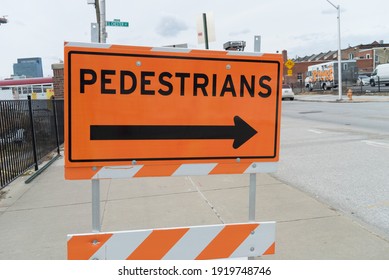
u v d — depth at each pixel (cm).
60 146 1135
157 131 224
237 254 244
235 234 242
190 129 229
